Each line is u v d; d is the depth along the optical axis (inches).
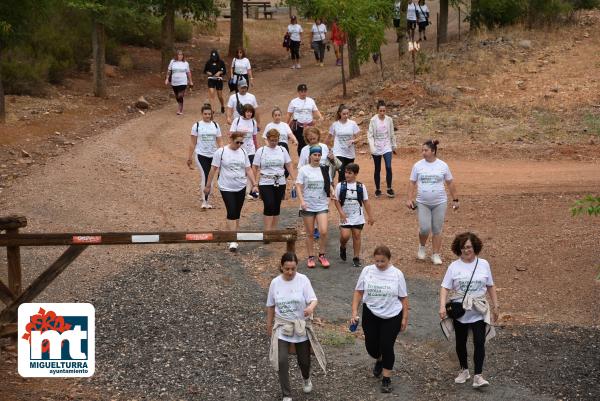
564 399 320.2
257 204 609.6
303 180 461.1
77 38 1146.0
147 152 758.5
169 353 354.6
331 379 338.3
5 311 357.1
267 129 553.3
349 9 956.6
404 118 852.6
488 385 332.2
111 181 649.0
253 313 402.3
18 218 363.9
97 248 492.1
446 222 553.6
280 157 481.7
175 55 1322.6
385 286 321.7
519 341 375.2
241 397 320.5
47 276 360.2
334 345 369.7
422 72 990.4
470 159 727.1
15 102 916.0
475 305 322.3
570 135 780.0
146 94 1071.0
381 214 576.4
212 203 600.7
